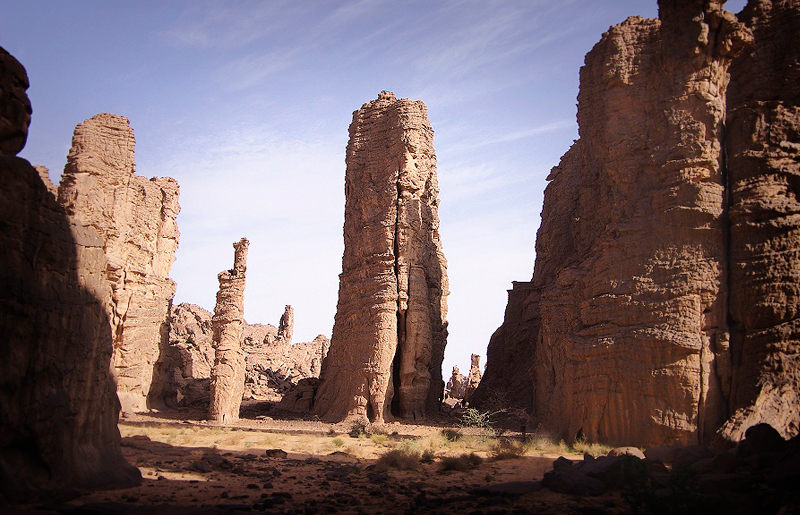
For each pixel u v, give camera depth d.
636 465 13.48
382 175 36.69
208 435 26.00
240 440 24.38
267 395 50.47
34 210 11.41
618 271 23.45
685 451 17.55
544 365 30.42
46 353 11.29
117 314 35.31
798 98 23.61
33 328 11.04
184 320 60.44
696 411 20.69
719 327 21.33
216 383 32.69
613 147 24.75
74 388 12.16
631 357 21.98
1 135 11.56
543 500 13.24
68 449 11.90
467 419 30.08
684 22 23.19
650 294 22.25
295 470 17.39
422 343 34.66
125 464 13.82
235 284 33.88
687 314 21.41
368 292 34.84
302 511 11.68
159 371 40.34
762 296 20.66
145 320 37.31
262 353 60.59
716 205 22.09
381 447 24.00
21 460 10.89
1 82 11.55
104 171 34.06
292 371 60.59
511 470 18.05
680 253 22.14
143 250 37.72
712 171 22.41
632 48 25.33
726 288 21.48
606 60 25.52
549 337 29.20
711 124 22.64
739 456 16.06
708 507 10.80
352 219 37.59
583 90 29.25
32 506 10.30
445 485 15.46
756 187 21.58
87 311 12.80
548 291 30.16
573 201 40.41
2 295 10.41
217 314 33.66
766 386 19.92
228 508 11.41
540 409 30.44
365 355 33.66
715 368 21.08
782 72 24.30
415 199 36.03
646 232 23.11
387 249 34.94
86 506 10.51
